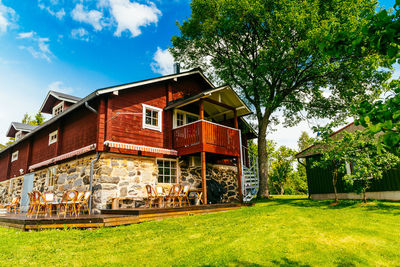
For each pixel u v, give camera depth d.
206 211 10.79
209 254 5.37
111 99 11.34
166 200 12.16
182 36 19.55
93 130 11.66
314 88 17.06
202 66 20.86
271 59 15.98
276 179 34.56
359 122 2.32
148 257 5.32
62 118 14.41
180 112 14.52
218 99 14.17
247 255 5.28
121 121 11.53
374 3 14.01
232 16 15.67
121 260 5.19
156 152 12.15
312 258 5.14
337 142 11.50
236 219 8.78
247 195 14.94
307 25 13.84
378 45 2.39
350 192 14.03
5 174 21.25
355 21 12.96
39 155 16.47
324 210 10.46
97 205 10.35
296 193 39.12
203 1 16.31
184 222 8.43
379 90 15.61
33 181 16.56
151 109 13.05
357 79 16.12
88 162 11.45
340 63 15.34
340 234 6.75
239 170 13.81
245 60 17.92
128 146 10.97
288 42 14.71
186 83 15.66
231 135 13.77
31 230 7.80
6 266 4.96
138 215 8.60
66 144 13.71
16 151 20.25
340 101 18.12
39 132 17.11
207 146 12.12
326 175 15.25
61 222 7.84
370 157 11.53
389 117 2.13
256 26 16.50
